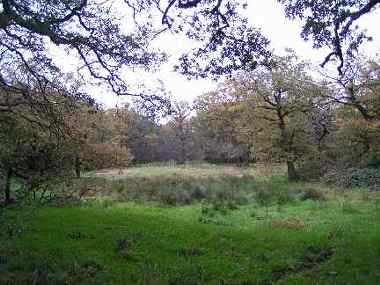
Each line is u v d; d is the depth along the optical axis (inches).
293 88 1186.0
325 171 1189.7
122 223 509.4
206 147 2437.3
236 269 331.9
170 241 419.5
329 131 1211.2
